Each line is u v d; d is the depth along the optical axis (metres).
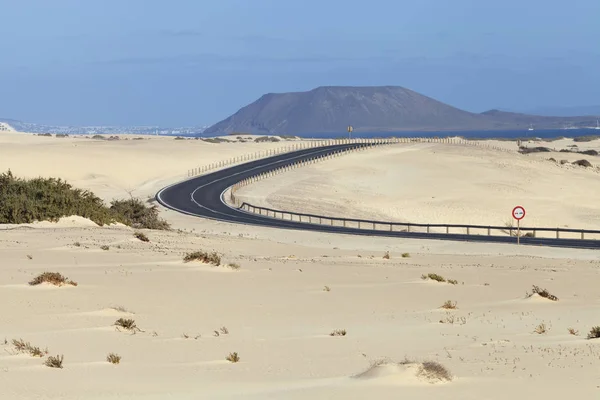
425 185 188.00
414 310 38.59
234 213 138.75
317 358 25.88
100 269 47.91
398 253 80.94
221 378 22.39
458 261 68.75
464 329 32.62
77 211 86.50
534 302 41.78
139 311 34.88
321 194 170.12
